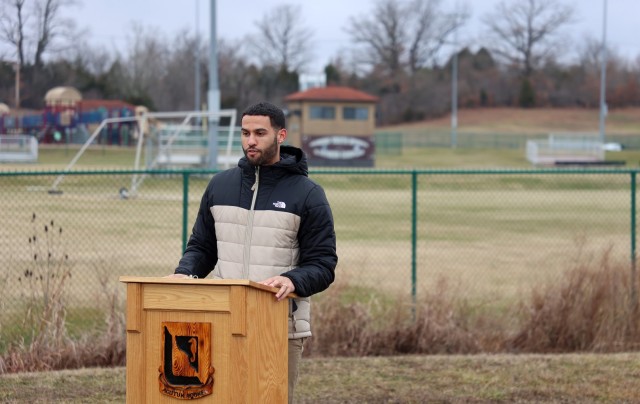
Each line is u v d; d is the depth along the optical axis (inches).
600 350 478.3
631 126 4692.4
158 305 196.1
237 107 4170.8
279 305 204.2
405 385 387.5
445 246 895.7
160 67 3998.5
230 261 221.9
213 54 1475.1
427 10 5098.4
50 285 446.9
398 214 1196.5
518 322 497.0
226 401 194.5
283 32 4672.7
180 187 1236.5
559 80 5147.6
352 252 836.0
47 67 3319.4
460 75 5039.4
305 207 219.8
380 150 3235.7
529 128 4586.6
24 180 1232.8
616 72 5147.6
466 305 494.9
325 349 453.7
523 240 952.3
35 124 2684.5
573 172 602.2
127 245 731.4
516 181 1689.2
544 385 389.7
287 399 206.2
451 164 2765.7
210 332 194.2
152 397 197.3
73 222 841.5
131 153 2405.3
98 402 350.6
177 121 3885.3
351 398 365.1
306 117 3164.4
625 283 493.7
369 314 466.0
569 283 492.1
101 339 430.3
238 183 224.1
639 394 375.6
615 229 1066.1
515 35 5177.2
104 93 3828.7
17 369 405.1
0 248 617.6
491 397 369.7
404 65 5113.2
